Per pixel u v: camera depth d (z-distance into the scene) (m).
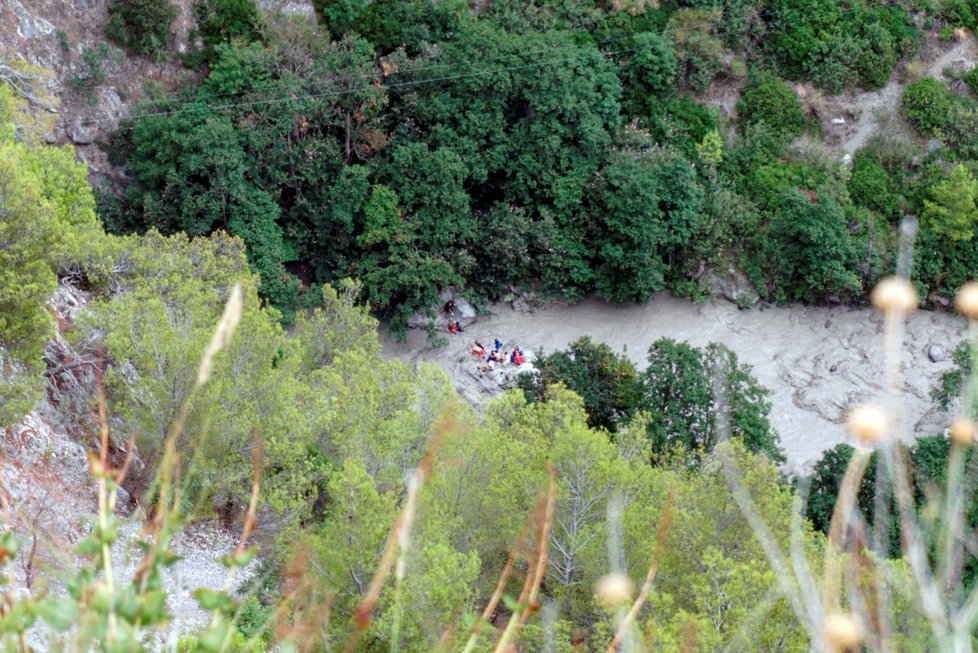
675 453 36.09
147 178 51.53
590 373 46.09
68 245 29.05
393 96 56.88
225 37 56.81
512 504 26.38
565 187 56.28
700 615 18.94
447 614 20.12
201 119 52.12
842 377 55.06
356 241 53.66
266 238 51.44
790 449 51.72
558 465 25.47
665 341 44.34
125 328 28.92
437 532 23.34
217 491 28.42
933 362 54.81
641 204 54.19
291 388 29.55
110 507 6.30
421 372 31.91
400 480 27.61
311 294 52.50
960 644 5.75
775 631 16.25
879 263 56.78
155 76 55.56
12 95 43.19
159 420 27.92
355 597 21.19
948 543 5.94
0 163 26.30
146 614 5.78
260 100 53.28
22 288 25.78
